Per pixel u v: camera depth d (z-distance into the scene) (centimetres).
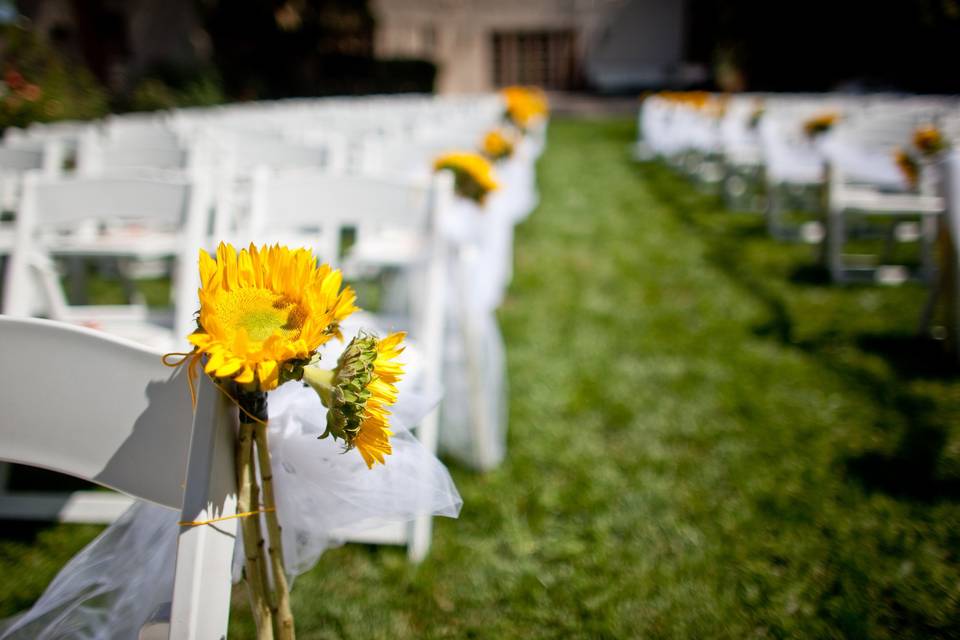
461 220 269
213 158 352
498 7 2370
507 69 2444
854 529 195
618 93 2408
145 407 85
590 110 1955
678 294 402
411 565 186
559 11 2362
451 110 704
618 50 2395
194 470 81
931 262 384
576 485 222
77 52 1515
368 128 510
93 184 203
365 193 213
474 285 225
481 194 269
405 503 104
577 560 188
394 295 277
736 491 216
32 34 722
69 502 204
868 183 466
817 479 219
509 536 198
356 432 83
